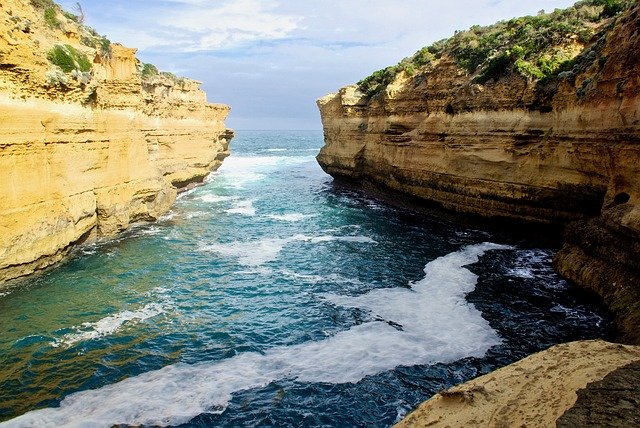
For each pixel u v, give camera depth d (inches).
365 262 844.0
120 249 892.0
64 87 745.0
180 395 437.1
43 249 708.7
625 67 673.0
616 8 1011.9
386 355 509.4
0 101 607.8
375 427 402.0
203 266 816.3
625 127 664.4
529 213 920.3
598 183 761.6
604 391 251.4
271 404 427.2
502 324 581.0
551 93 863.1
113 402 422.9
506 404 257.6
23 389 442.3
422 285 722.2
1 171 617.9
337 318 606.2
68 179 775.7
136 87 1012.5
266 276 770.8
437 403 286.0
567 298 655.1
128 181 1000.9
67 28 808.9
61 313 605.0
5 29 606.9
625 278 584.7
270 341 547.5
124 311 620.4
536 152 878.4
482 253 887.1
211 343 540.7
